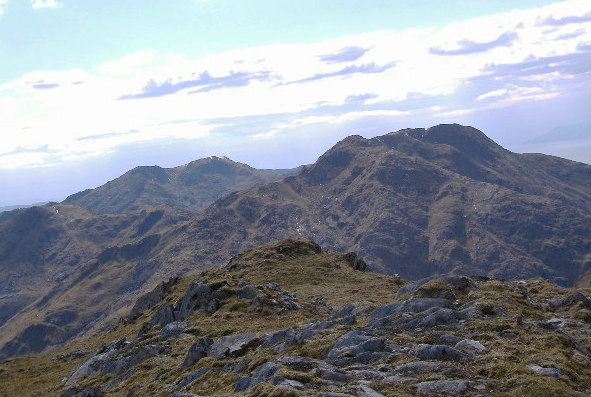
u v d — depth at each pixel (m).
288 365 24.22
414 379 20.95
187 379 31.23
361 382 21.02
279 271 80.94
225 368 30.00
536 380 19.45
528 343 24.84
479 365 22.00
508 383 19.89
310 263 86.38
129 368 43.66
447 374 21.20
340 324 33.22
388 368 22.72
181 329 49.31
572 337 27.38
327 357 26.00
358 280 75.31
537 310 34.75
